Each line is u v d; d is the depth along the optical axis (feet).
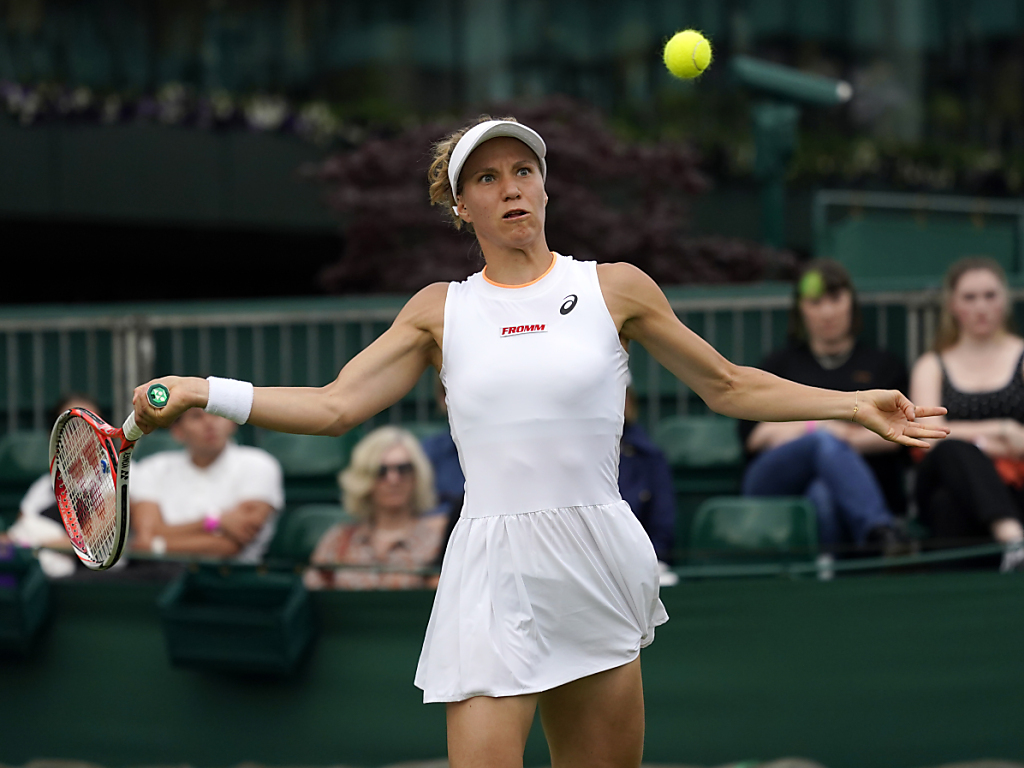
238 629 55.31
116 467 31.48
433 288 33.55
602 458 32.32
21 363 85.35
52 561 62.90
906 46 197.88
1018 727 54.03
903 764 53.88
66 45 170.09
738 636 54.70
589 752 32.63
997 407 61.87
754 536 60.08
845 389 65.87
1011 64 199.93
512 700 30.94
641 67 190.08
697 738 54.60
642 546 32.76
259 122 178.40
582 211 155.12
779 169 114.62
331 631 56.44
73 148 166.50
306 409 31.58
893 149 192.65
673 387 80.84
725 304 77.97
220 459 66.80
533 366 31.63
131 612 58.23
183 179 173.68
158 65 177.27
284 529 75.05
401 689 55.52
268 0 185.47
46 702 59.00
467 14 192.75
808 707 54.24
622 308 32.60
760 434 67.51
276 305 81.82
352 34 190.08
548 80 191.83
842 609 54.49
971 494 57.62
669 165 162.20
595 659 31.94
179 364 82.58
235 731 56.85
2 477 78.23
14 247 179.52
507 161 31.99
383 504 61.46
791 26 191.83
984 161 195.62
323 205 175.22
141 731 57.82
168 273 200.85
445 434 69.21
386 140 175.32
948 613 54.39
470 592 31.76
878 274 105.70
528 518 31.65
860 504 59.41
